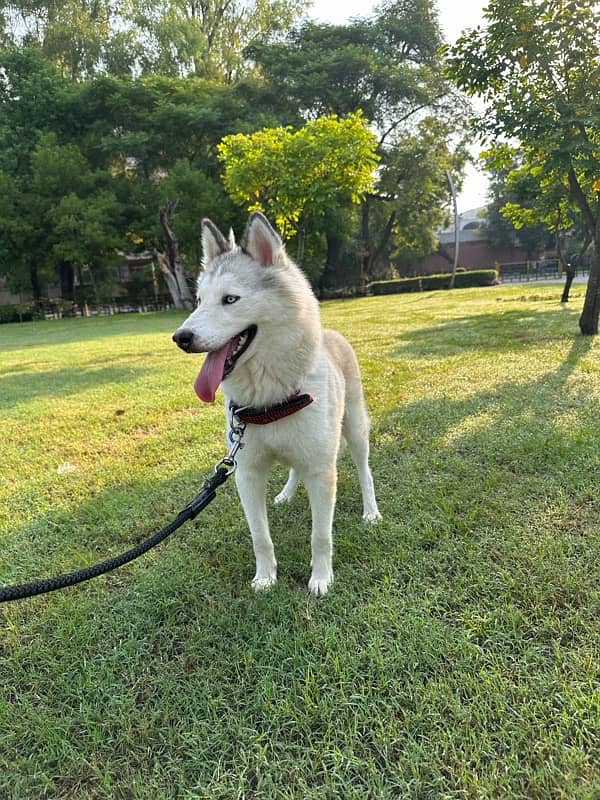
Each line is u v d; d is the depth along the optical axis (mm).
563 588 2371
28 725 1900
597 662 1947
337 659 2043
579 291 20109
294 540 3080
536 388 5562
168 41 33375
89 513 3523
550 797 1507
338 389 2766
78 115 31516
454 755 1642
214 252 2844
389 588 2488
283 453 2510
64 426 5648
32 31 35156
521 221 14141
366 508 3303
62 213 28516
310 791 1570
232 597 2586
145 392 7047
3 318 31250
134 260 43781
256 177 19031
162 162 31500
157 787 1631
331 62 31016
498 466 3736
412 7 35594
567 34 7898
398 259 51656
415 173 35188
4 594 1699
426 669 1996
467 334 10117
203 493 2371
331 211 28594
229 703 1920
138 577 2756
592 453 3738
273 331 2408
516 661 1991
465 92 9250
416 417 4996
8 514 3607
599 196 8844
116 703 1954
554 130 8336
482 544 2781
